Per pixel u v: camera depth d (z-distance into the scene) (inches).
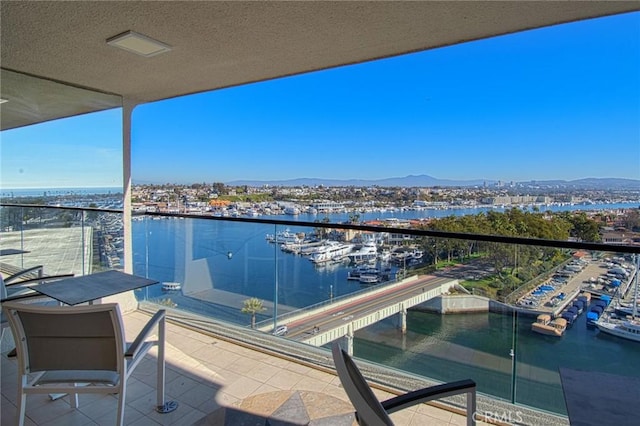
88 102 147.6
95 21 81.1
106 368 71.3
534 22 81.6
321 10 76.2
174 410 89.9
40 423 84.0
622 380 48.1
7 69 114.6
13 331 68.4
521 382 87.4
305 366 113.1
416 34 88.1
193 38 90.5
